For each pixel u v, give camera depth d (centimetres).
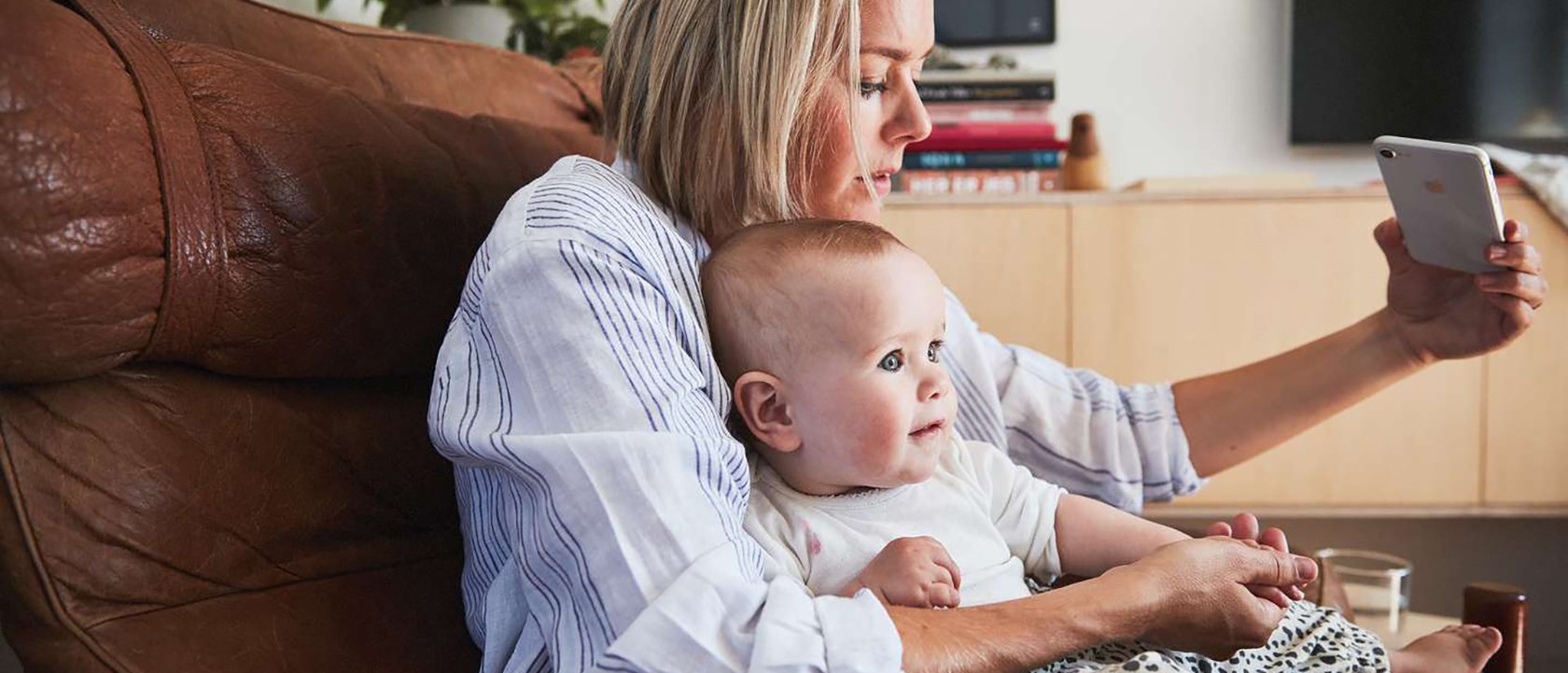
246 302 76
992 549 91
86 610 69
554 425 69
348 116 88
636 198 85
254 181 78
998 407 118
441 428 74
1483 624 107
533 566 70
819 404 83
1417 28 281
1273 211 236
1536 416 233
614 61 95
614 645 63
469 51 128
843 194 95
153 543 72
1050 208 239
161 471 73
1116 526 96
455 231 93
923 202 240
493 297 73
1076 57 297
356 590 84
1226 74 294
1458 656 99
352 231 84
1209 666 84
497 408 72
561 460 67
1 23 66
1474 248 107
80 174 66
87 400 71
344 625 81
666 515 66
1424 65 281
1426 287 114
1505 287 106
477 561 83
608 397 69
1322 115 286
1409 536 274
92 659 68
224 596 76
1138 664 75
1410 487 237
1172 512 244
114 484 71
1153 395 125
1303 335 237
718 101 90
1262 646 84
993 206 240
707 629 63
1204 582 79
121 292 69
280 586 79
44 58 67
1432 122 282
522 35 236
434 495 93
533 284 72
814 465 85
